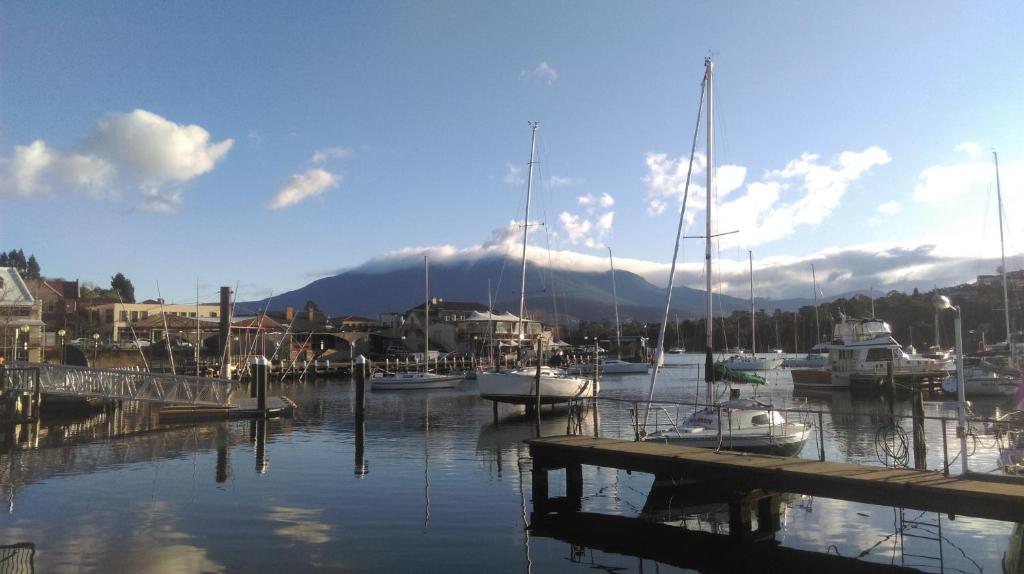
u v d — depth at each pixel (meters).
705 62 32.56
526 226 56.06
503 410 45.53
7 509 17.92
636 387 68.38
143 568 13.34
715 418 23.70
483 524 16.75
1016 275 85.50
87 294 115.88
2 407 34.66
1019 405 23.30
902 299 131.00
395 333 114.69
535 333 108.06
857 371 55.16
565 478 21.36
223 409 38.41
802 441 23.81
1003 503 12.75
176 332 88.19
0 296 58.91
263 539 15.27
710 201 30.80
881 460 22.16
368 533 15.79
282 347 89.69
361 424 32.72
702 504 19.03
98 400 41.72
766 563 14.35
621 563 14.23
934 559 14.50
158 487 20.58
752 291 93.69
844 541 15.70
